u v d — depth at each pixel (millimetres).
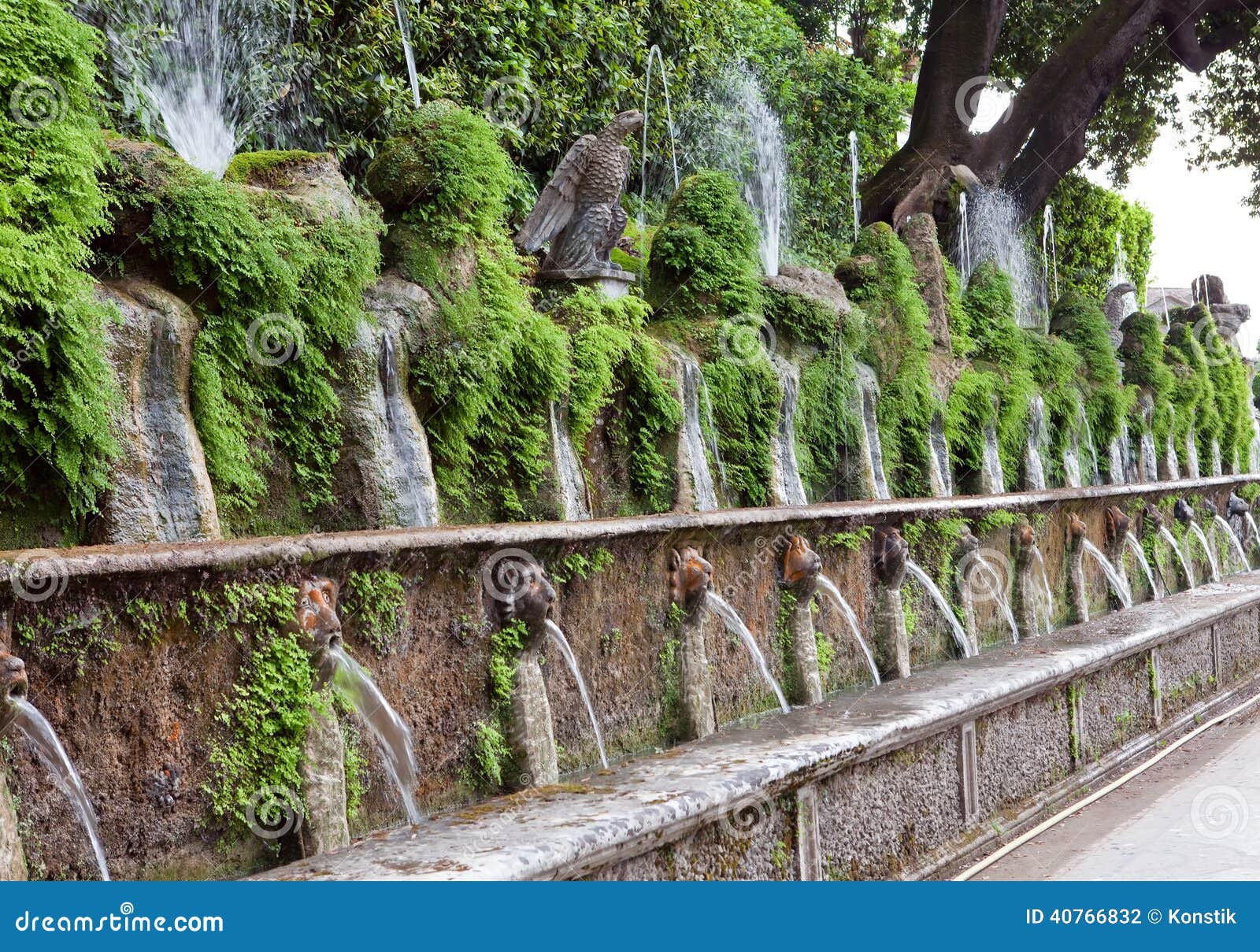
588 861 3705
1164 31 20328
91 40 4434
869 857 5422
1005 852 6109
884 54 24734
